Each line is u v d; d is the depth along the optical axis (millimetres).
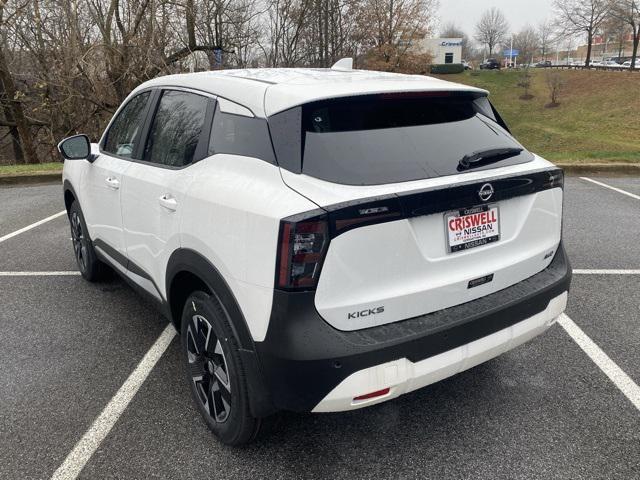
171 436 2670
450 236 2266
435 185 2180
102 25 15570
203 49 16984
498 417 2789
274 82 2535
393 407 2900
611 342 3531
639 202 7266
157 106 3256
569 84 59750
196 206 2467
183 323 2732
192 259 2510
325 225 1954
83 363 3367
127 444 2617
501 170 2449
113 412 2867
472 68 95812
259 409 2250
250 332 2168
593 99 51562
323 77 2680
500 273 2463
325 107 2289
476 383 3105
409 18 36438
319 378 2012
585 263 4977
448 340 2217
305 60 21562
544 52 95375
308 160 2150
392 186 2115
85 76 15656
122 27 15539
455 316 2266
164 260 2830
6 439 2662
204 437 2660
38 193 8633
